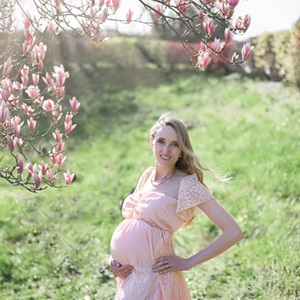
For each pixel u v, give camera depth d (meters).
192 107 14.59
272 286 5.21
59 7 3.32
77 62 19.02
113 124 14.02
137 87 17.56
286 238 6.20
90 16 3.28
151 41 20.66
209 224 7.13
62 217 7.88
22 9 3.54
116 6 3.29
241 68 16.56
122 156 11.52
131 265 3.31
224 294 5.21
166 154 3.34
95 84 17.53
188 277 5.64
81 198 8.69
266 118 11.30
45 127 12.88
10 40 3.73
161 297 3.22
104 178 9.85
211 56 3.57
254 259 5.89
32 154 11.00
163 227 3.30
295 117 10.66
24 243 6.93
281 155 8.92
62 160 3.59
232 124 11.91
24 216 7.78
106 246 6.76
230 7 3.33
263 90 13.64
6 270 6.03
